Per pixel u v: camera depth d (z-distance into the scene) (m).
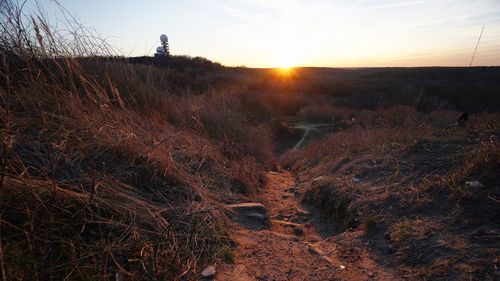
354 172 5.22
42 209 2.32
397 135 6.53
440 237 2.82
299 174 7.83
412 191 3.83
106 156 3.33
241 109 12.84
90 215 2.53
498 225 2.75
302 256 3.05
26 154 2.74
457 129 6.01
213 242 3.08
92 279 2.03
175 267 2.32
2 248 1.92
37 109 3.15
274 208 5.01
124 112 4.41
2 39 3.50
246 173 5.86
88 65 4.89
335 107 29.69
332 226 4.18
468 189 3.32
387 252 2.89
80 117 3.45
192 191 3.85
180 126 6.09
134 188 3.24
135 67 6.86
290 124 23.44
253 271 2.73
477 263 2.36
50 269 1.95
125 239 2.54
